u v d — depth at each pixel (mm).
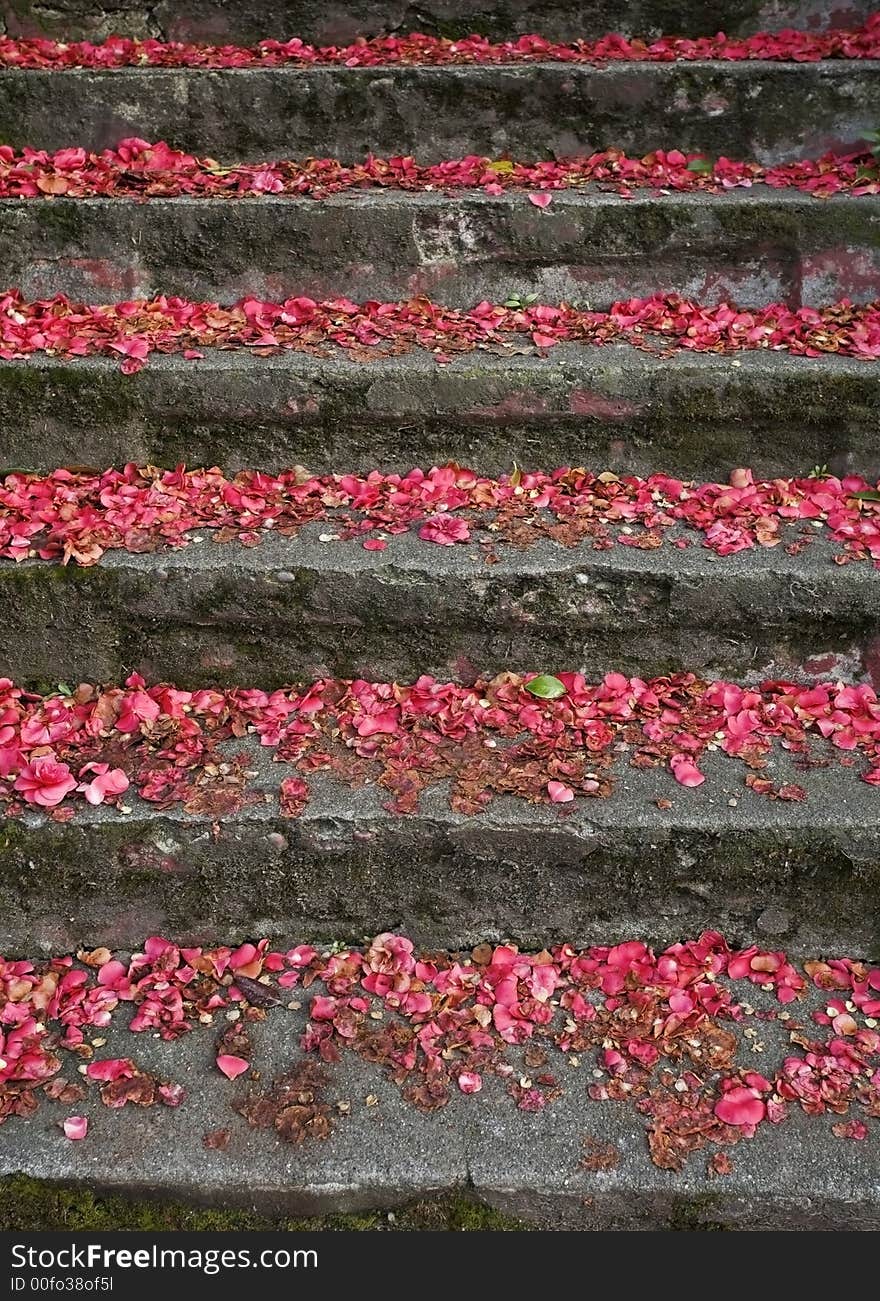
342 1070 2023
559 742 2385
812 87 3533
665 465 2924
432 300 3279
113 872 2227
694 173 3512
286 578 2473
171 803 2225
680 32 3980
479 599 2514
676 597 2516
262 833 2207
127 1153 1892
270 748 2402
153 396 2799
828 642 2568
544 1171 1873
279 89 3520
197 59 3793
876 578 2475
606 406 2857
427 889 2262
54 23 3943
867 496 2787
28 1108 1952
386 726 2424
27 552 2516
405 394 2832
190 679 2586
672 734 2439
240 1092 1989
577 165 3588
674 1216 1881
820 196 3244
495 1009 2119
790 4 3926
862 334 3010
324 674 2588
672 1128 1929
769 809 2219
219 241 3162
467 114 3613
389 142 3631
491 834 2201
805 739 2443
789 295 3256
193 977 2197
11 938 2262
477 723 2451
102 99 3477
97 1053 2049
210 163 3484
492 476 2936
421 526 2688
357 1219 1910
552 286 3283
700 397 2838
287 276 3219
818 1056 2035
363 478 2914
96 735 2402
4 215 3094
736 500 2766
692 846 2195
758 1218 1873
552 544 2619
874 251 3180
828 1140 1918
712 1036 2074
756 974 2215
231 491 2754
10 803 2232
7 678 2551
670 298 3229
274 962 2229
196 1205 1898
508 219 3195
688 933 2281
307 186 3355
